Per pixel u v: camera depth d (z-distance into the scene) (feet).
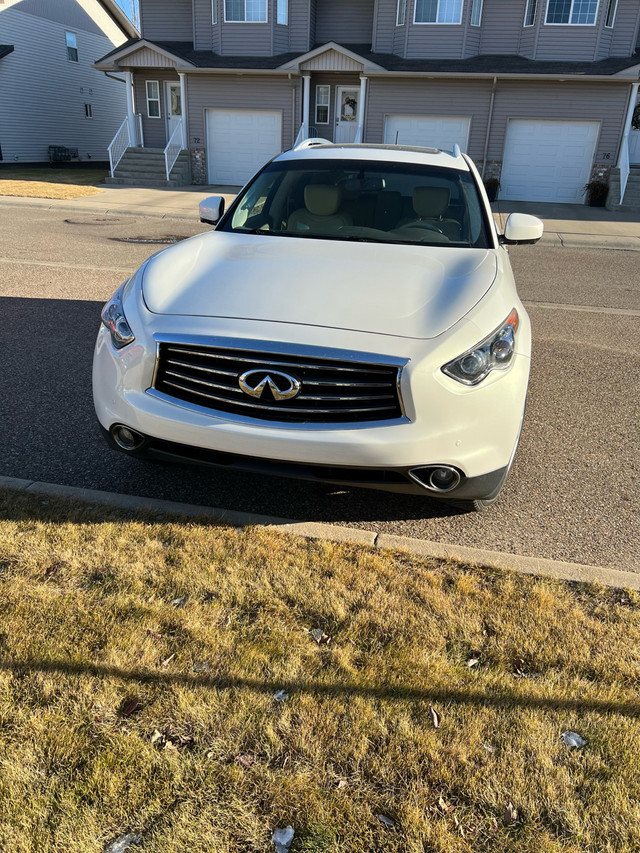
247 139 68.59
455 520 10.37
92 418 13.28
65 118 97.45
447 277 10.07
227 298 9.21
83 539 9.11
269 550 9.16
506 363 8.83
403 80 63.41
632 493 11.48
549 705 6.76
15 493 10.13
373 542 9.53
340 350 8.20
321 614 7.97
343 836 5.37
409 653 7.38
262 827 5.41
